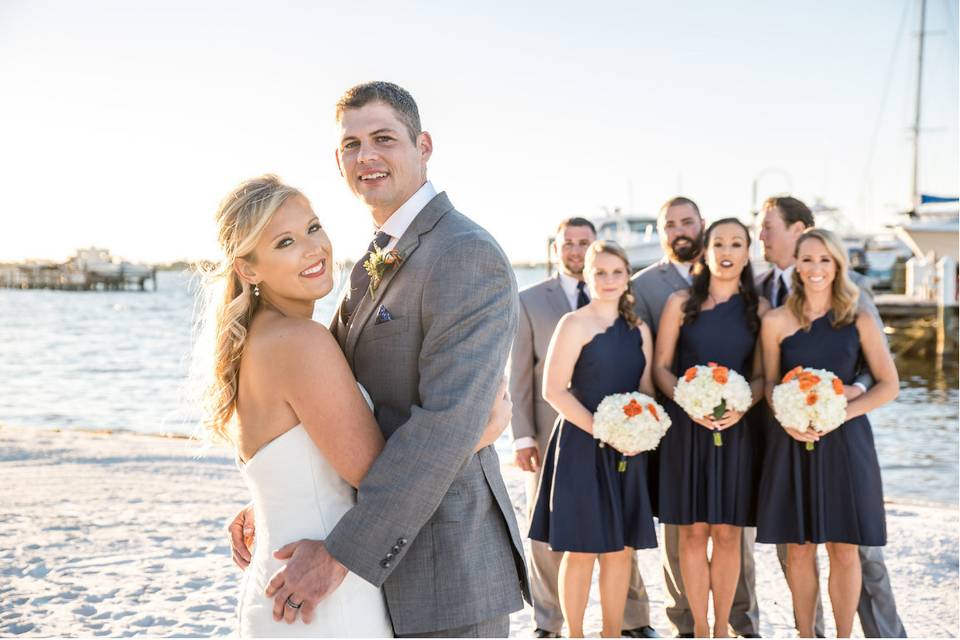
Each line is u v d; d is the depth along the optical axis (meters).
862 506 3.56
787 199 4.24
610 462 3.68
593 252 3.81
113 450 8.49
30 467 7.61
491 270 2.11
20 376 20.70
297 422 2.05
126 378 20.34
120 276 84.62
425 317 2.13
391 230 2.33
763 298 4.00
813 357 3.72
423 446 1.96
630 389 3.82
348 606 2.02
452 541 2.16
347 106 2.33
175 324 40.88
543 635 4.03
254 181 2.14
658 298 4.23
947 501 7.96
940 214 28.89
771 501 3.66
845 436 3.60
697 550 3.76
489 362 2.04
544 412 4.19
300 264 2.08
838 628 3.62
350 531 1.96
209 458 8.08
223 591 4.48
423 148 2.42
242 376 2.10
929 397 16.50
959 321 21.12
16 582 4.59
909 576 4.79
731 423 3.66
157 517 5.93
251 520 2.50
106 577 4.69
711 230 3.85
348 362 2.29
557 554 4.01
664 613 4.49
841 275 3.69
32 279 84.94
